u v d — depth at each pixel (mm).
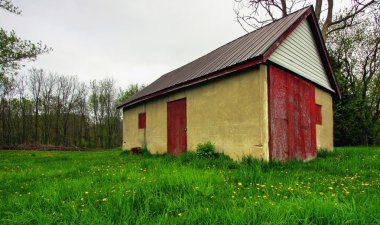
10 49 13305
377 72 21547
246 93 6992
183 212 2664
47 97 36656
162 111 11016
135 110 13969
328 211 2348
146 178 4500
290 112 7758
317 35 9891
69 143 38406
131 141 14375
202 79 8180
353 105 18062
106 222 2379
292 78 8109
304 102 8773
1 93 30641
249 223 2238
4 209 3184
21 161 10688
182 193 3402
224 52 9695
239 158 7066
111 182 4477
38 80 36031
